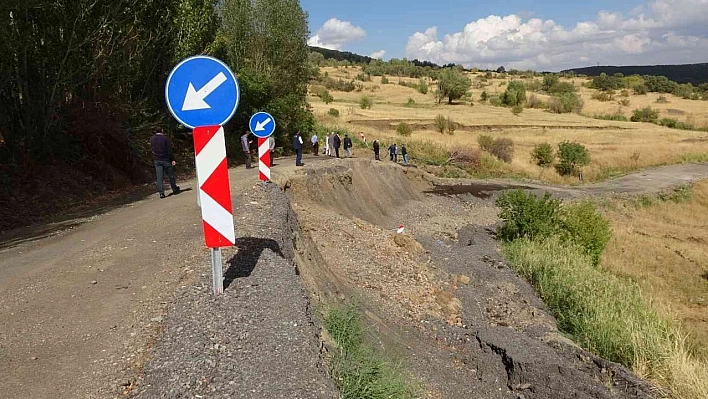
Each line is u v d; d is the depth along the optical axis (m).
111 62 17.55
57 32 14.62
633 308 11.05
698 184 36.78
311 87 103.00
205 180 5.11
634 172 43.53
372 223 19.73
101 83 18.23
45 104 14.63
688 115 87.12
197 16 22.30
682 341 9.59
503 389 8.13
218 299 5.25
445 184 31.73
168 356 4.27
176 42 21.69
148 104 21.47
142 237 8.30
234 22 33.00
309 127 34.94
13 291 6.10
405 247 14.30
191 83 4.87
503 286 12.95
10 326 5.10
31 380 4.11
